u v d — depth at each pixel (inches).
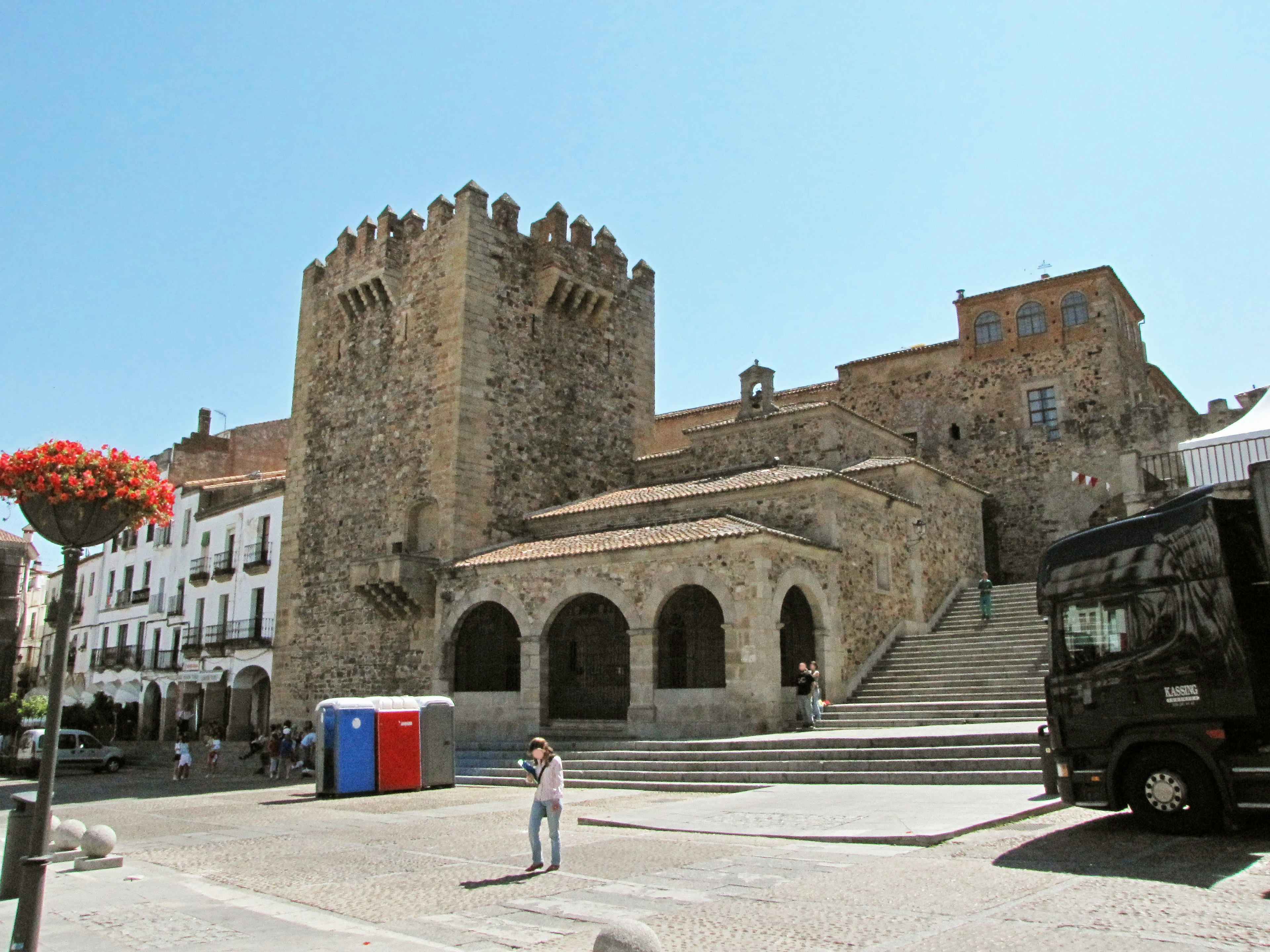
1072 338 1430.9
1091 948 275.0
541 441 1327.5
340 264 1450.5
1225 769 412.8
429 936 327.6
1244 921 293.9
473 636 1170.6
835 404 1254.3
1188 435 1277.1
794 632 1013.2
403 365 1320.1
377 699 876.6
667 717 946.1
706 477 1295.5
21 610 2485.2
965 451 1477.6
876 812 537.6
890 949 281.7
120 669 2076.8
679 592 1053.8
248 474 2057.1
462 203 1294.3
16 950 291.3
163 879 452.8
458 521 1194.6
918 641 1102.4
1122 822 475.2
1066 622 478.3
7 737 1776.6
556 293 1380.4
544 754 450.6
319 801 824.3
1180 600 435.5
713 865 428.1
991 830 472.7
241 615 1704.0
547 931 329.1
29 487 335.3
